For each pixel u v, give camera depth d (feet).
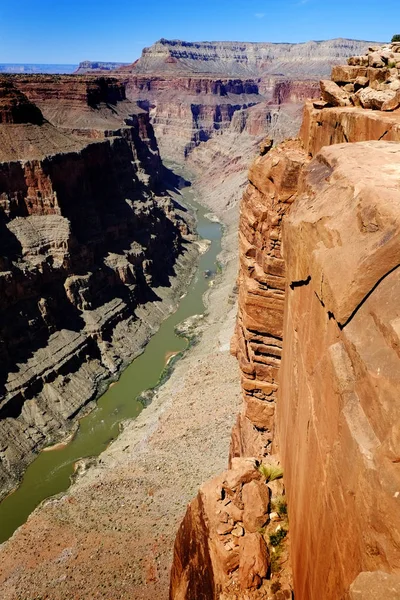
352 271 32.50
